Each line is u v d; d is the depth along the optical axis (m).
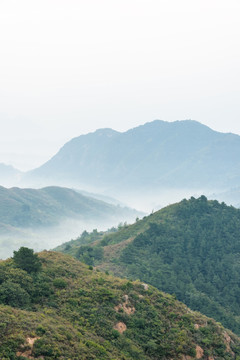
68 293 56.22
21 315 42.97
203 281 128.12
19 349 36.53
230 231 160.00
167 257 138.88
